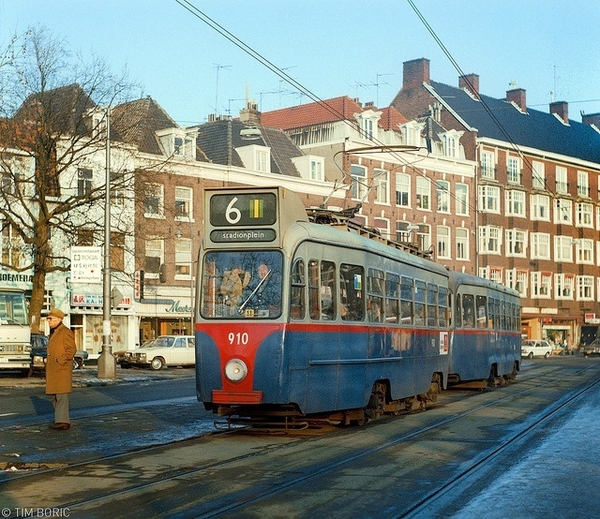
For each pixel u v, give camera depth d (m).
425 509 9.05
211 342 14.37
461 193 72.06
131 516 8.52
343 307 16.00
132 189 38.44
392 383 18.45
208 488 10.04
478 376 27.59
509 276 76.50
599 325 84.81
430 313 21.78
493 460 12.51
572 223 83.31
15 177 36.12
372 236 19.03
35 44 35.38
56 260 46.59
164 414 18.92
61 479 10.57
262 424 15.01
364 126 64.00
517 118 82.19
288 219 14.66
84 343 48.22
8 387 29.00
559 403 23.09
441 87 77.81
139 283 46.66
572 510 9.05
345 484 10.42
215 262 14.63
